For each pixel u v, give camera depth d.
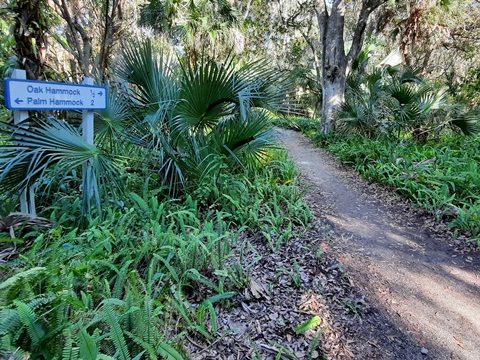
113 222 2.72
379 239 3.49
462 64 13.69
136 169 3.86
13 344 1.26
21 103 2.43
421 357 1.89
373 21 13.17
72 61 6.59
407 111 7.37
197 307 2.05
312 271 2.66
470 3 10.59
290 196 4.20
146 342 1.42
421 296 2.48
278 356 1.65
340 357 1.81
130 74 3.71
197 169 3.71
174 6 7.82
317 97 14.59
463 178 4.47
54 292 1.55
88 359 1.18
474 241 3.35
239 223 3.39
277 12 14.09
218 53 9.19
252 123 3.76
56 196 3.16
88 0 6.68
